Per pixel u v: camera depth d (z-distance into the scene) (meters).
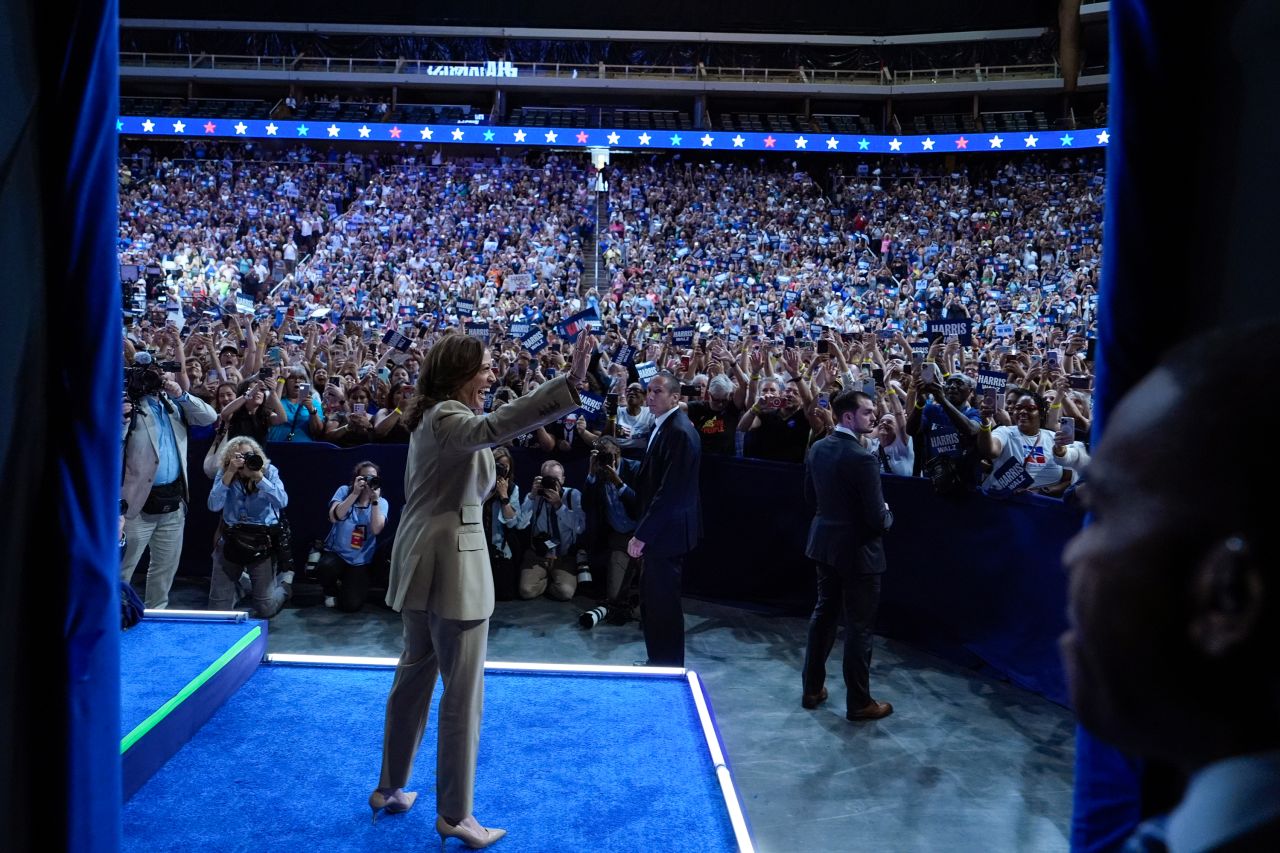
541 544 6.72
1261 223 1.22
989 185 28.17
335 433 7.18
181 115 28.03
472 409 3.07
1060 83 28.45
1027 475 4.86
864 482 4.40
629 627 6.13
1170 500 0.35
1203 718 0.37
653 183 27.55
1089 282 20.83
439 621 2.96
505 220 24.41
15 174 1.37
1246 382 0.36
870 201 27.27
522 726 4.12
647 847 3.16
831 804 3.78
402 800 3.31
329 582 6.20
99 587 1.51
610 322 17.58
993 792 3.89
